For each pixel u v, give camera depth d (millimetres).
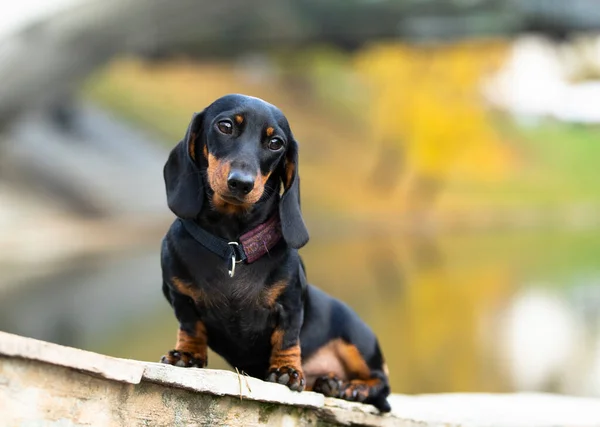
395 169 38906
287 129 3549
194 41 22359
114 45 21047
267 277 3492
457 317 11711
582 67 46688
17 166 25828
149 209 26531
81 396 2711
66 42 20172
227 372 3244
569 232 31312
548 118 49094
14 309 11141
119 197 26531
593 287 15477
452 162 41156
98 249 20047
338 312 4027
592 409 5176
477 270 18641
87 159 27781
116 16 20172
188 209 3432
